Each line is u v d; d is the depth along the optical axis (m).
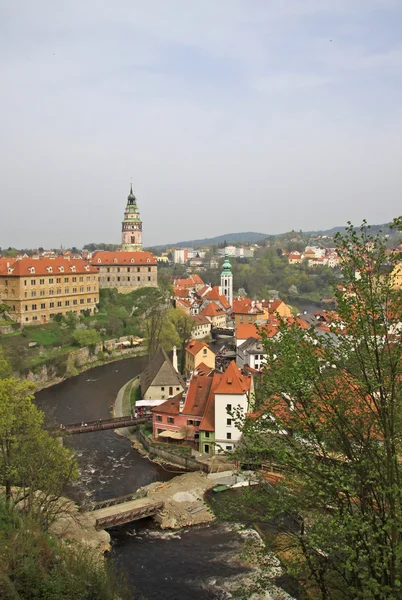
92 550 54.09
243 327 150.75
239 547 58.12
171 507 65.94
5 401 52.19
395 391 26.19
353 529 24.95
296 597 46.22
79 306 192.25
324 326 74.12
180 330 184.12
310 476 28.19
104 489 73.94
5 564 35.41
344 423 28.20
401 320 26.03
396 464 26.00
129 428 101.00
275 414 30.64
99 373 149.50
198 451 84.75
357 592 24.33
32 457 51.16
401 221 25.02
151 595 49.78
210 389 89.38
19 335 155.88
